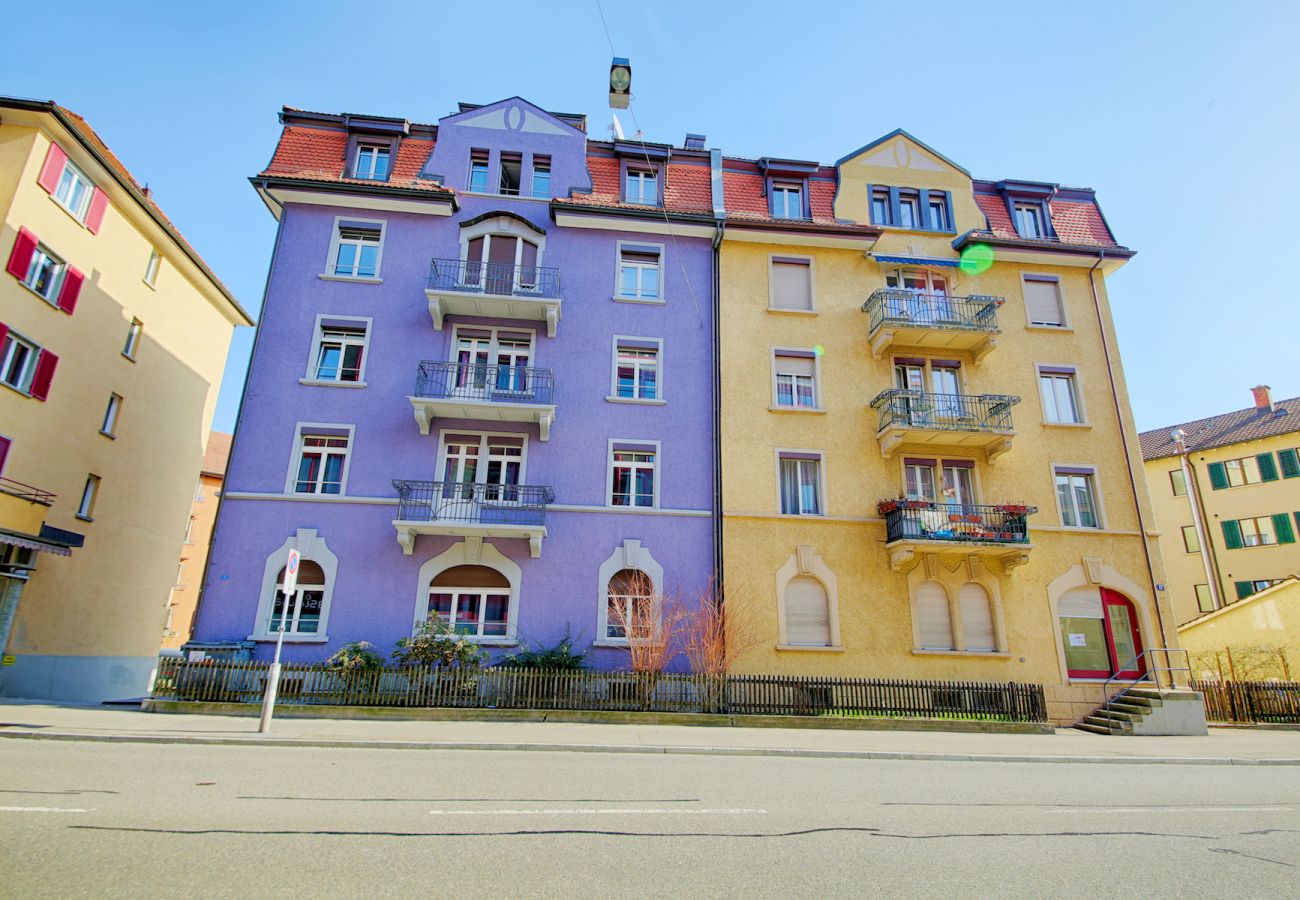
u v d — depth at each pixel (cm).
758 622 1820
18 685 1820
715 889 493
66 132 1856
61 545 1823
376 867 511
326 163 2083
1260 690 1856
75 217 1953
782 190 2283
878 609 1856
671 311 2094
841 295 2153
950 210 2281
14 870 472
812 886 508
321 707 1424
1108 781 998
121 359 2195
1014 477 2012
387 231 2053
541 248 2095
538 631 1762
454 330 1994
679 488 1925
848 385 2062
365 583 1750
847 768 1034
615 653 1761
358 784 787
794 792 831
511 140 2194
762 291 2130
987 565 1912
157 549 2412
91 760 876
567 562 1822
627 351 2070
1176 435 3622
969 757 1170
